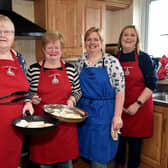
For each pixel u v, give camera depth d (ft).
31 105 4.81
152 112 6.21
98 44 5.17
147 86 5.78
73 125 5.33
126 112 5.97
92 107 5.28
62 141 5.20
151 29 9.68
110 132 5.35
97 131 5.27
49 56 5.04
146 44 9.83
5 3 6.63
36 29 6.31
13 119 4.33
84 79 5.39
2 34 4.04
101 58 5.28
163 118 6.23
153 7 9.50
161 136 6.35
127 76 5.94
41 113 5.11
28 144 5.75
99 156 5.33
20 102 4.49
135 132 6.06
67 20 7.64
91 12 8.29
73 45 7.94
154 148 6.58
